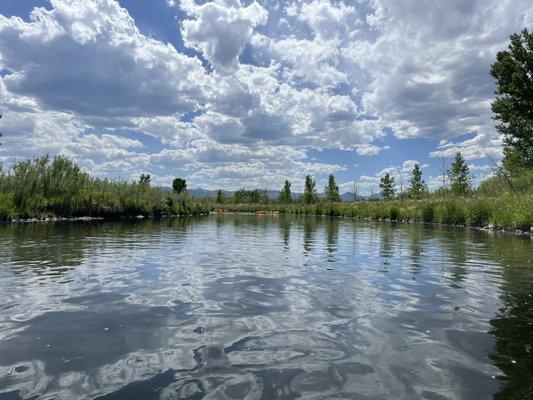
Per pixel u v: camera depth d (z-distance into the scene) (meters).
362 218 42.34
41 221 21.61
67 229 16.48
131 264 8.02
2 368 3.08
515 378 2.97
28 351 3.44
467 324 4.29
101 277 6.66
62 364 3.17
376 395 2.71
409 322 4.36
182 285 6.16
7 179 23.09
